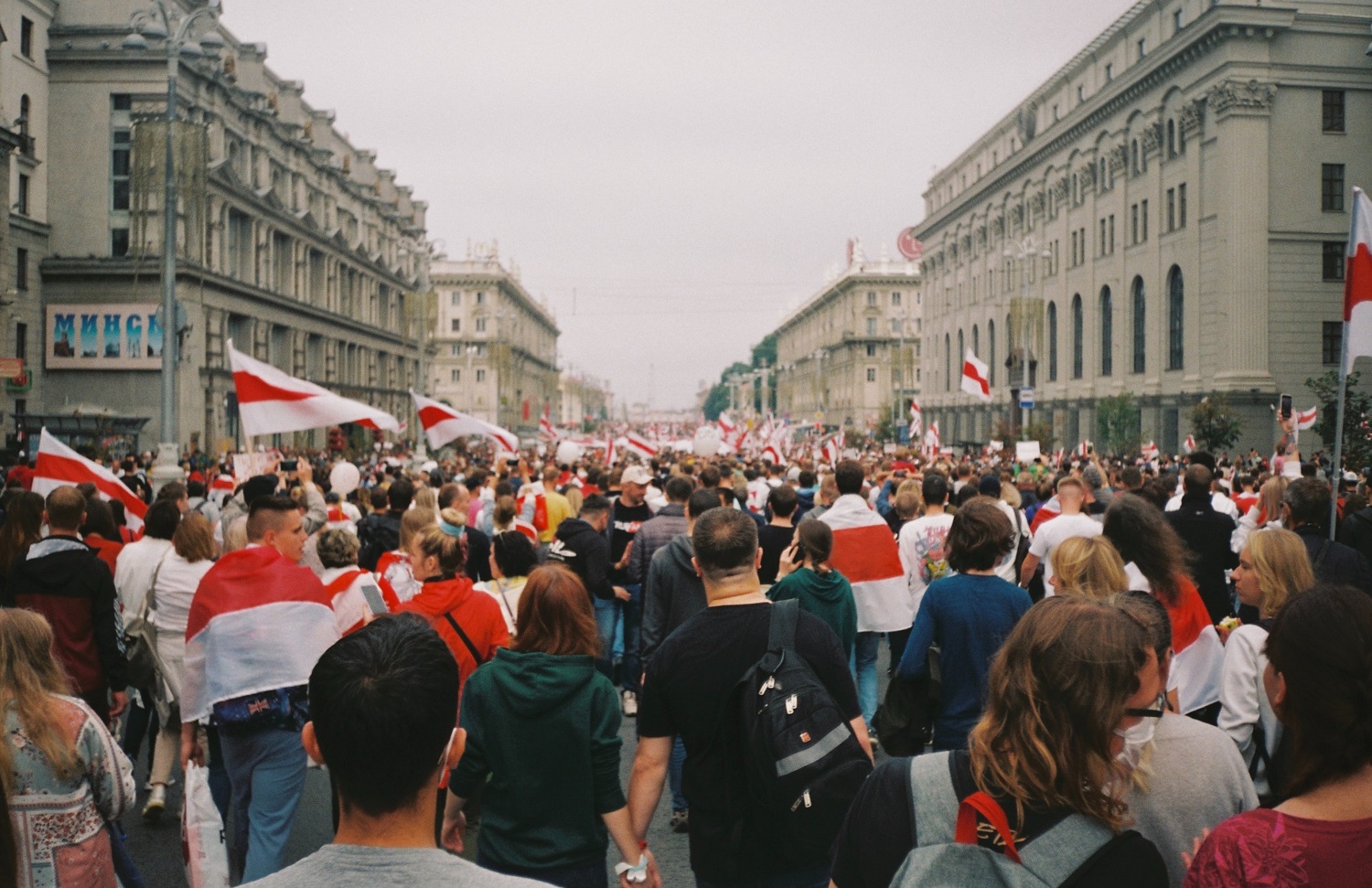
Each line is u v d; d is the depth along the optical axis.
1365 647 2.81
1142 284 59.56
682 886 6.95
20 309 50.47
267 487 10.54
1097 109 62.78
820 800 4.24
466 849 6.85
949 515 9.99
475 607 6.81
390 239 96.62
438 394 139.38
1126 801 3.16
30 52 51.31
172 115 25.55
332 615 6.76
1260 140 48.50
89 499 10.03
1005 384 80.94
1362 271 9.55
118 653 7.78
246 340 60.94
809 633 4.76
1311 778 2.88
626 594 11.50
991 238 85.38
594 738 5.02
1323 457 35.62
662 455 40.03
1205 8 54.66
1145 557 6.06
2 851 3.55
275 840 6.39
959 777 2.95
